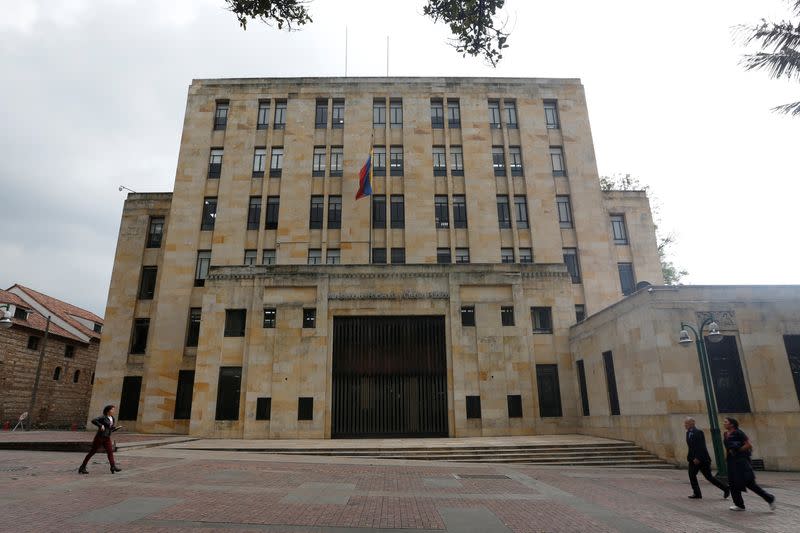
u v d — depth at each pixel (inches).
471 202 1262.3
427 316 1024.9
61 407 1684.3
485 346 1002.7
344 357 995.3
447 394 982.4
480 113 1341.0
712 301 738.8
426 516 337.7
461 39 318.0
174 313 1184.8
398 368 992.9
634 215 1328.7
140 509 332.5
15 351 1491.1
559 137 1347.2
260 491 414.0
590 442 786.2
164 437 929.5
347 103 1339.8
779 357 722.8
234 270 1042.1
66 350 1721.2
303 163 1286.9
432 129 1328.7
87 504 343.6
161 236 1321.4
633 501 416.2
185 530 286.0
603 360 880.3
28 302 1753.2
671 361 709.3
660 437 704.4
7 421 1423.5
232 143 1305.4
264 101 1355.8
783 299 748.0
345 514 337.4
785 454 682.2
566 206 1298.0
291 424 944.9
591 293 1218.0
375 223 1251.2
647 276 1277.1
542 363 1022.4
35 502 343.9
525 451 730.2
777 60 753.0
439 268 1043.9
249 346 989.8
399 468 593.3
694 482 442.0
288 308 1010.7
